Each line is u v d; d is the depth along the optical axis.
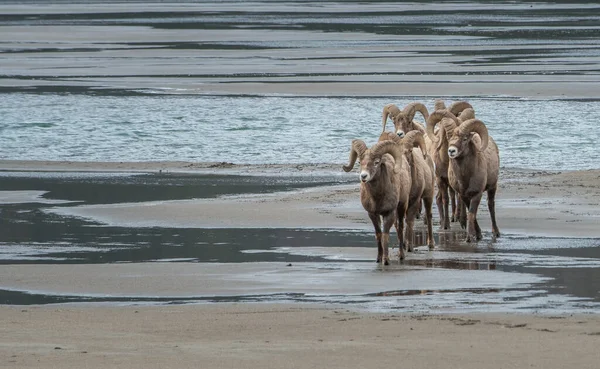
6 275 43.03
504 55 177.12
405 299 37.84
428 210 49.00
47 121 104.88
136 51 192.62
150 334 32.69
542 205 59.47
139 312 36.00
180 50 193.62
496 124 99.44
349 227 54.12
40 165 80.44
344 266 44.47
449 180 51.78
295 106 114.69
